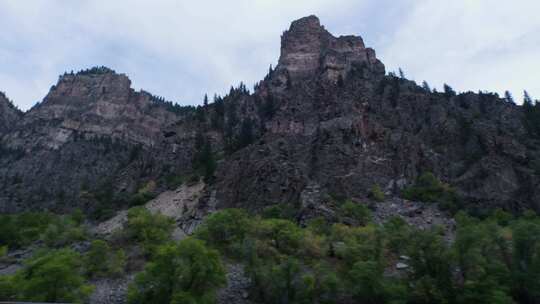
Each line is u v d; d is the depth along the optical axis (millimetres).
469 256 41594
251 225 62469
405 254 49906
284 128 113125
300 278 44469
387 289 41062
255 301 44875
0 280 41094
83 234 77562
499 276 40250
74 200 133750
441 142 103688
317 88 134125
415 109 117250
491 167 87812
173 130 141750
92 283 49875
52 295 38938
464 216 69250
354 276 42594
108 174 167125
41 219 91500
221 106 148750
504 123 110250
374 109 115062
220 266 44906
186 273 41625
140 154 148250
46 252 55406
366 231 58219
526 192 81312
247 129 122562
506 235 45719
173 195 104375
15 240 80562
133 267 56281
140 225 69750
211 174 102875
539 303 38125
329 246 58188
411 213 76750
